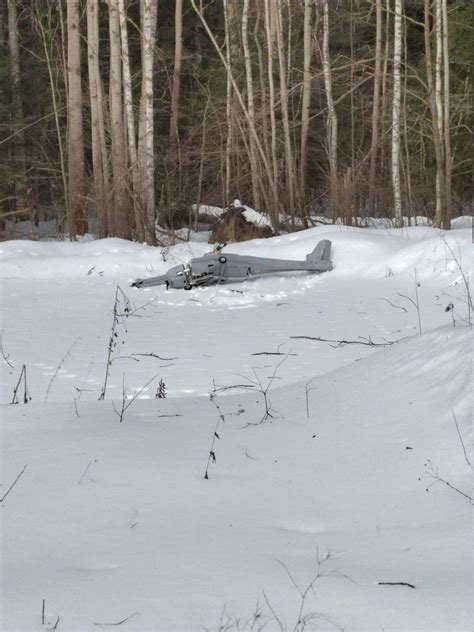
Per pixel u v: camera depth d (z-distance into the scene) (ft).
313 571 10.41
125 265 61.77
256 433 16.65
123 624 8.83
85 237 85.30
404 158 109.19
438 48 76.38
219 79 109.50
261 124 104.22
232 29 110.63
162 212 93.86
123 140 78.23
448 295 45.68
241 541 11.53
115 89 78.23
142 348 35.32
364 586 9.91
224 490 13.60
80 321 42.50
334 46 120.67
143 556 10.93
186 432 16.88
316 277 56.08
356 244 59.77
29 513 12.51
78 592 9.73
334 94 119.96
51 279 58.29
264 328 39.78
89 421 17.57
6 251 63.52
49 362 32.42
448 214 75.10
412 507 12.55
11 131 100.58
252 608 9.27
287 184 91.15
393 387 17.56
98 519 12.34
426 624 8.87
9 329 39.96
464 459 13.60
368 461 14.48
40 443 15.83
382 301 46.01
